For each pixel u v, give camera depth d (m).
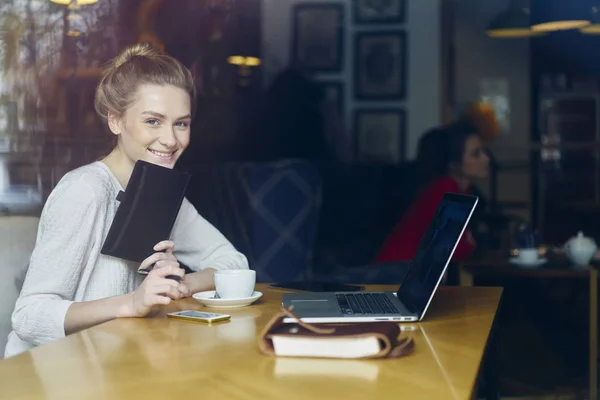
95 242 1.44
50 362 0.98
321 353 0.97
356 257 4.65
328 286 1.68
